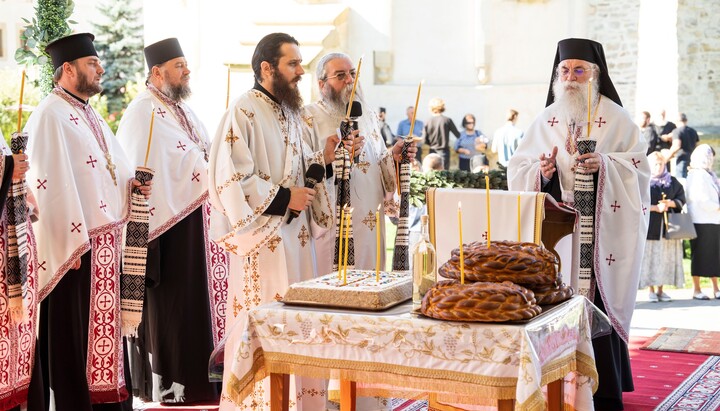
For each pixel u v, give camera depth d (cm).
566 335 350
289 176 462
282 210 445
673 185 941
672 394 562
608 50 1571
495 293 321
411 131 511
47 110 483
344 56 522
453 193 413
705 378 603
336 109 520
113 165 500
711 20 1591
